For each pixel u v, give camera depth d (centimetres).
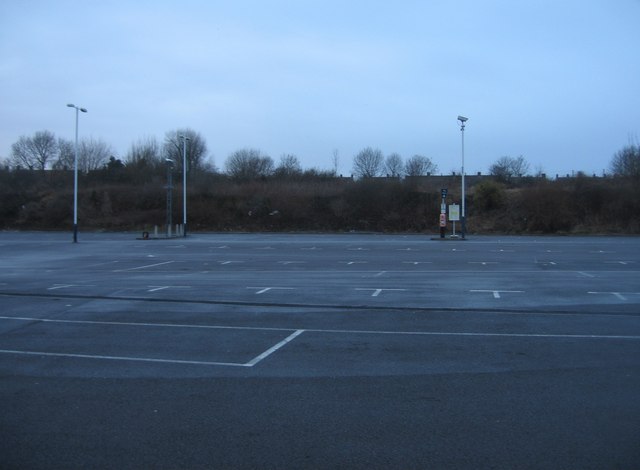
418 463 507
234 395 706
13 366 848
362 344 985
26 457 523
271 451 534
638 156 7075
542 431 581
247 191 7625
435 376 786
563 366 837
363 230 6762
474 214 6625
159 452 533
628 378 774
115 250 3553
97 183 8356
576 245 3825
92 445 550
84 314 1301
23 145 9944
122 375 797
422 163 8906
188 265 2564
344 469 496
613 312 1302
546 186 6556
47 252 3400
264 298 1530
